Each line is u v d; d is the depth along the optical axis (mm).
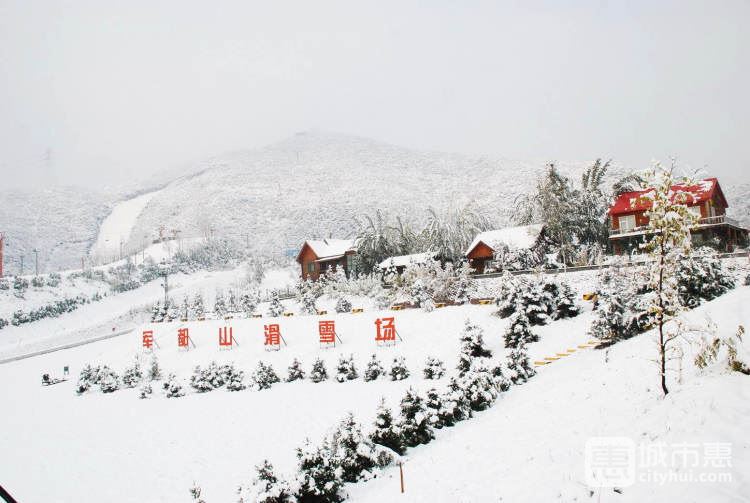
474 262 49438
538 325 27656
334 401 23156
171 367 38188
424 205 186375
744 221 80812
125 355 44688
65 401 32969
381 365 26672
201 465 16891
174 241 159500
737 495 6879
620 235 44781
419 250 63375
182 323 49094
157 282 111125
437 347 28750
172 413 25609
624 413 11148
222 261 137875
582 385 15406
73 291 98688
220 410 24797
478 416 16984
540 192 54000
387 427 14766
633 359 15500
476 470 11180
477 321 30469
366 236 62938
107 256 181375
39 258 186250
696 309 16375
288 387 27859
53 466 18578
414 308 37031
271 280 108312
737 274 27969
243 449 18031
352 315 37719
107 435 22594
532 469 9992
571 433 11258
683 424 9156
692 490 7227
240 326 42812
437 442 14945
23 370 46750
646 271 12305
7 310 83625
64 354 50531
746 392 9539
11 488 16609
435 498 10195
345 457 13055
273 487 11320
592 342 23219
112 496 15156
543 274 30141
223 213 193125
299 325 38938
